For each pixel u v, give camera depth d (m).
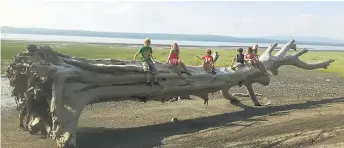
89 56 40.97
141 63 13.30
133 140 12.17
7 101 17.42
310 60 46.16
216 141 11.96
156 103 18.23
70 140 10.69
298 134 12.66
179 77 14.12
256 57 17.92
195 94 15.58
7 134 12.48
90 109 16.47
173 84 13.93
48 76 10.73
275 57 19.89
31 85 11.23
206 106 17.83
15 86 12.08
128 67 12.41
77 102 11.22
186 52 56.09
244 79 17.19
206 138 12.33
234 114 16.14
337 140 11.99
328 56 57.91
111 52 48.53
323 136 12.45
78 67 11.56
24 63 11.23
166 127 13.81
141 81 12.96
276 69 20.05
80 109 11.27
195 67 15.36
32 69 10.73
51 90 11.16
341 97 21.16
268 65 19.23
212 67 15.65
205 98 16.34
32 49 11.23
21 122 12.90
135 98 13.39
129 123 14.35
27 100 11.72
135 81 12.78
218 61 40.06
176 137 12.47
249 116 15.71
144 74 12.96
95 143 11.83
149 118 15.20
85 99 11.48
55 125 10.79
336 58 52.69
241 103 18.22
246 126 13.86
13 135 12.41
